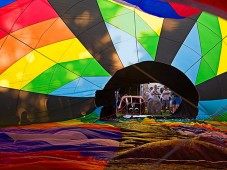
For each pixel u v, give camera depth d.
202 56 6.70
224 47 6.52
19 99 6.04
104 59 6.74
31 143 3.62
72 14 6.12
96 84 6.85
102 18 6.33
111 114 7.61
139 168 2.71
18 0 5.40
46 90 6.36
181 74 7.81
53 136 4.06
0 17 5.66
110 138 4.11
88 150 3.32
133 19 6.41
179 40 6.63
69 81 6.62
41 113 6.13
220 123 6.18
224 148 3.33
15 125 5.71
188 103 7.90
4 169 2.49
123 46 6.74
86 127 4.89
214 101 6.81
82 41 6.47
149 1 4.27
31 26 5.95
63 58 6.47
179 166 2.80
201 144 3.33
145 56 6.83
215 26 6.22
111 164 2.81
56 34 6.21
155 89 9.73
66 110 6.45
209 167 2.82
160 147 3.23
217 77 6.76
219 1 2.13
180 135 4.45
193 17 6.20
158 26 6.49
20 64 6.10
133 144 3.74
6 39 5.90
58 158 2.89
